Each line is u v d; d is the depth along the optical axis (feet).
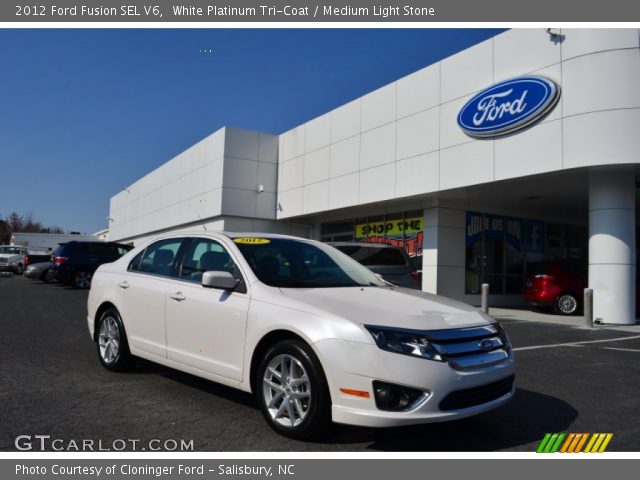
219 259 15.83
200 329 15.15
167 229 93.40
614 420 14.88
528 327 36.09
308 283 14.93
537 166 38.47
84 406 14.96
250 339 13.60
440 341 11.85
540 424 14.38
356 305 12.80
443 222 52.42
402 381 11.23
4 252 109.70
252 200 69.92
